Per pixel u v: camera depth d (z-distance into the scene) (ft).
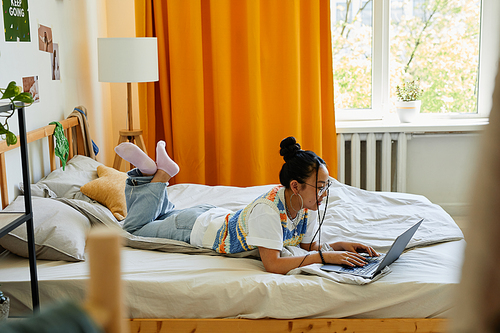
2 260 5.77
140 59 9.25
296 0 10.57
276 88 11.07
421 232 6.40
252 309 4.99
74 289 5.11
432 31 11.89
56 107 8.48
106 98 11.51
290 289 4.94
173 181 11.18
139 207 6.45
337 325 4.91
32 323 0.83
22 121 4.83
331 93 11.20
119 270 1.08
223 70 10.77
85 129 9.06
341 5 11.87
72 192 7.32
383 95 12.12
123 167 11.92
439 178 11.76
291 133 11.05
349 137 11.49
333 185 8.46
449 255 5.67
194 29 10.59
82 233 6.03
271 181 11.42
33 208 5.97
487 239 0.76
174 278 5.15
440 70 12.02
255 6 10.54
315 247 6.01
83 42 9.95
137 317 5.05
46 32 8.04
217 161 11.18
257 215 5.43
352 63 12.09
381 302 4.92
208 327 4.96
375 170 11.57
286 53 10.85
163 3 10.80
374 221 7.02
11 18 6.76
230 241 5.80
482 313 0.78
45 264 5.62
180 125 10.93
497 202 0.75
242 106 11.21
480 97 11.80
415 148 11.66
